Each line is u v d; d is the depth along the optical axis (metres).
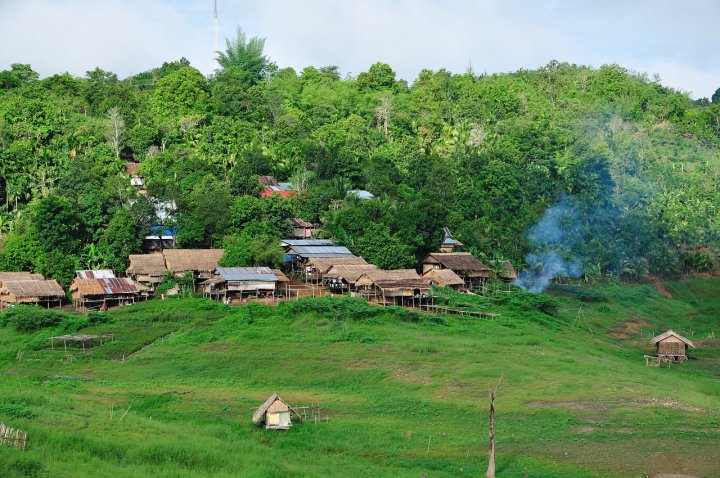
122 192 137.50
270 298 120.81
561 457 63.78
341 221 140.12
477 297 128.00
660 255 167.88
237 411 75.75
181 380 87.31
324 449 66.19
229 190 145.88
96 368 92.69
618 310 141.25
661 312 146.25
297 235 144.38
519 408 77.31
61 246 124.94
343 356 94.50
